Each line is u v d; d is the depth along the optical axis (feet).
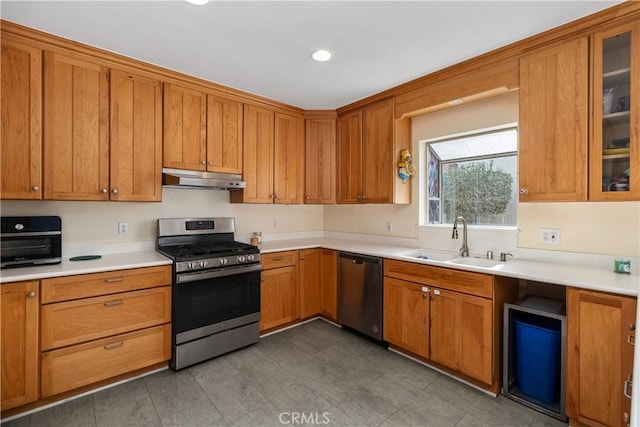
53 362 6.38
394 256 8.75
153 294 7.57
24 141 6.61
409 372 7.92
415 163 10.40
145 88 8.13
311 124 11.71
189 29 6.42
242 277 9.06
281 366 8.18
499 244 8.49
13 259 6.71
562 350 6.05
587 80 6.17
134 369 7.34
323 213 13.79
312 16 5.96
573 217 7.30
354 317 9.95
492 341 6.86
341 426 6.02
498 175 9.01
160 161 8.40
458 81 8.23
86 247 8.39
